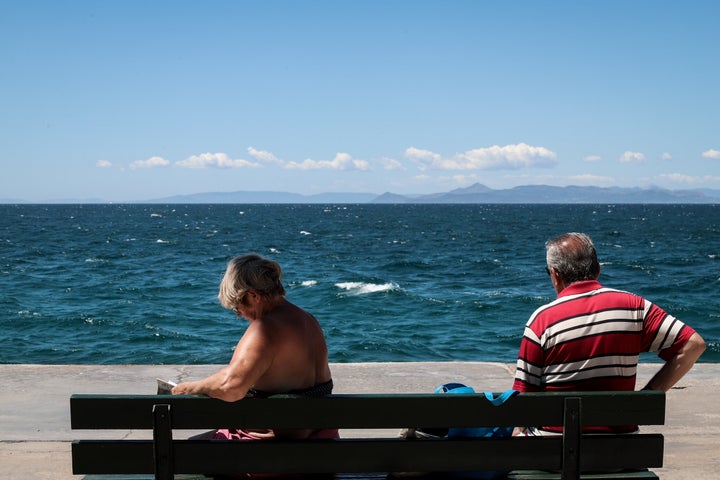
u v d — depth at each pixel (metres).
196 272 28.67
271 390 2.67
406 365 6.11
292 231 72.50
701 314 17.58
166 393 2.85
